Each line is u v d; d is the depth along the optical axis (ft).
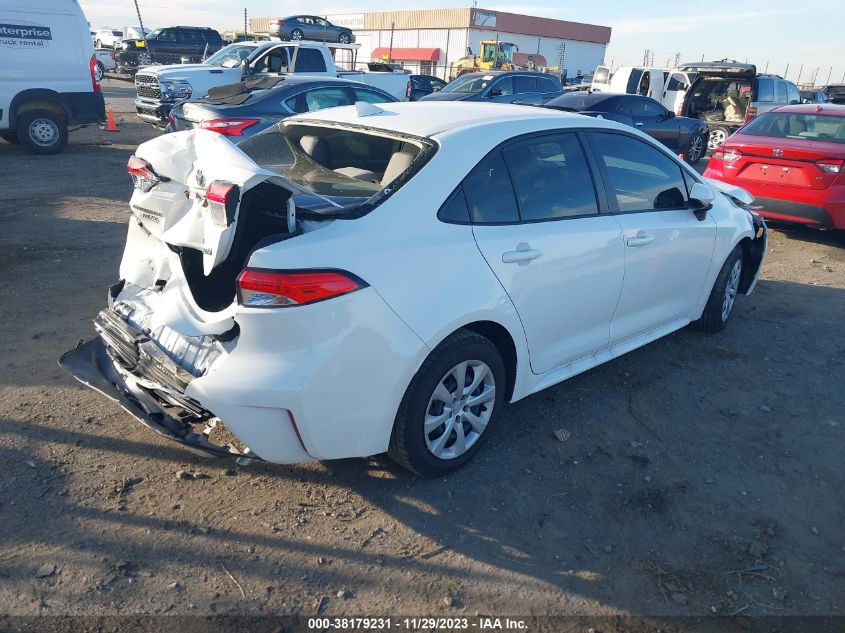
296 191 8.78
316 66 46.50
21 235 22.57
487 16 196.54
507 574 8.87
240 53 46.11
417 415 9.78
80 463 10.56
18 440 10.99
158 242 10.65
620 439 12.21
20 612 7.81
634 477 11.09
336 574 8.69
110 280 18.60
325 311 8.54
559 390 13.94
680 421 12.98
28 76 37.55
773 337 17.46
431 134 10.73
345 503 10.03
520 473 11.01
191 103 31.12
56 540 8.93
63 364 11.18
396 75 52.75
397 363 9.21
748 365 15.67
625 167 13.37
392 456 10.22
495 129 11.18
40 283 18.06
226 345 8.90
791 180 25.63
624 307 13.47
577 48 226.58
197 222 9.41
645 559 9.29
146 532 9.19
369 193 10.21
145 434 11.44
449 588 8.59
